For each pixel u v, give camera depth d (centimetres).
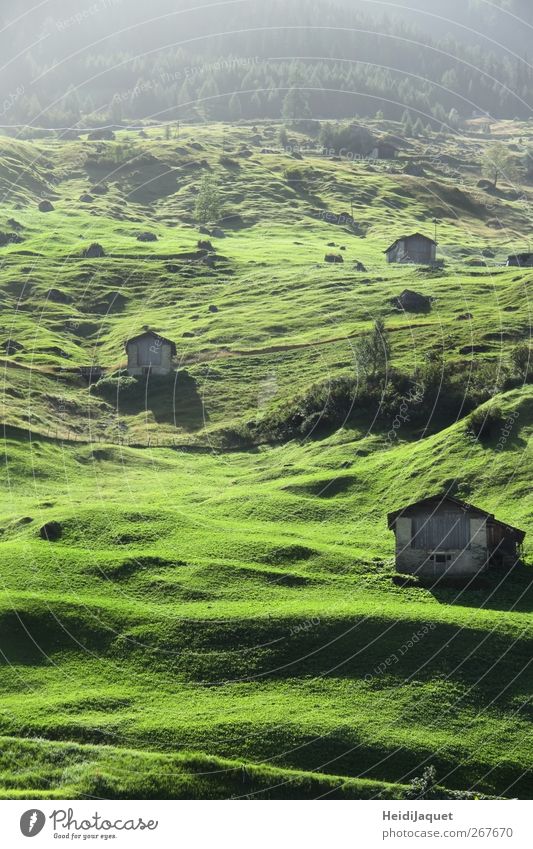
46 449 10475
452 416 10788
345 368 12488
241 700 5750
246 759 5175
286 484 9431
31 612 6544
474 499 8681
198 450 11075
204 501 9106
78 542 7800
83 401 12225
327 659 6109
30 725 5397
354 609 6619
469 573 7262
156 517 8338
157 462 10600
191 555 7538
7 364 12838
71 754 5134
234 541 7844
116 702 5691
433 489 8938
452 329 13238
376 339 12775
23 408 11481
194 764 5053
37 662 6144
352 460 10100
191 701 5744
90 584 7038
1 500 9094
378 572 7375
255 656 6159
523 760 5259
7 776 4956
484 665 6019
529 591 6988
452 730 5469
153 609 6688
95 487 9694
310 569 7425
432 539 7362
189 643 6291
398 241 17912
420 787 4994
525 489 8694
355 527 8488
